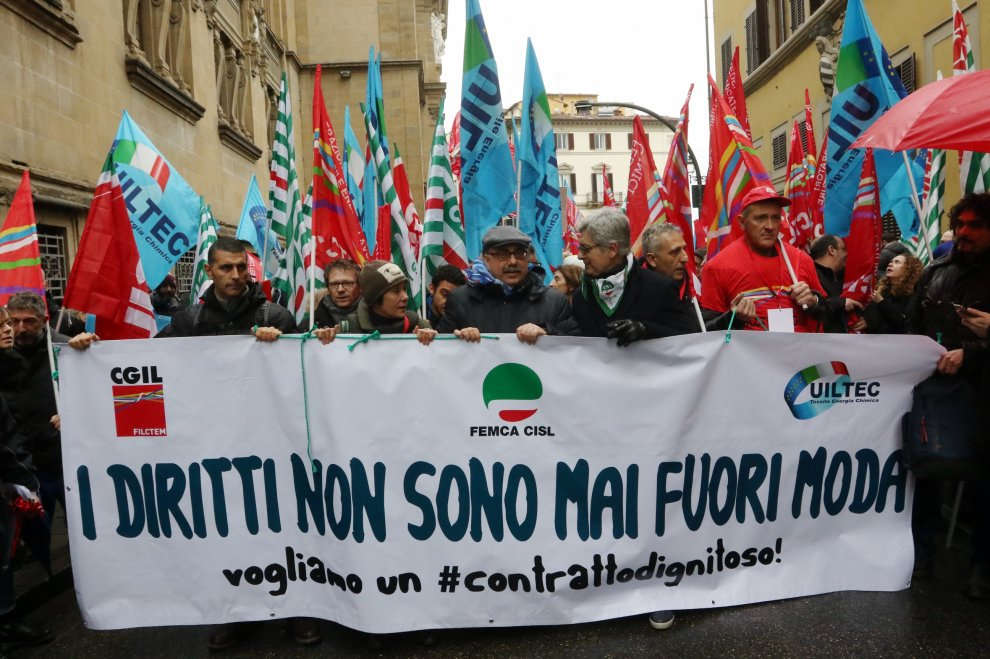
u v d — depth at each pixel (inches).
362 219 296.2
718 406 143.2
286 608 141.5
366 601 136.1
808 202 293.1
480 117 237.0
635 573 141.2
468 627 138.3
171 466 142.3
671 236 160.7
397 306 156.0
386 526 136.8
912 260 208.5
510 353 137.8
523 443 138.3
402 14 1136.2
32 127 360.8
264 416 141.1
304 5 1128.8
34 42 364.8
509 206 240.4
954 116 150.1
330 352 137.8
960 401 146.3
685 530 142.6
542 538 138.8
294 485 140.9
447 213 228.7
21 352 181.5
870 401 150.6
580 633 140.3
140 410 142.3
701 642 135.2
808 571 149.2
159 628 153.9
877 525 152.6
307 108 1131.9
